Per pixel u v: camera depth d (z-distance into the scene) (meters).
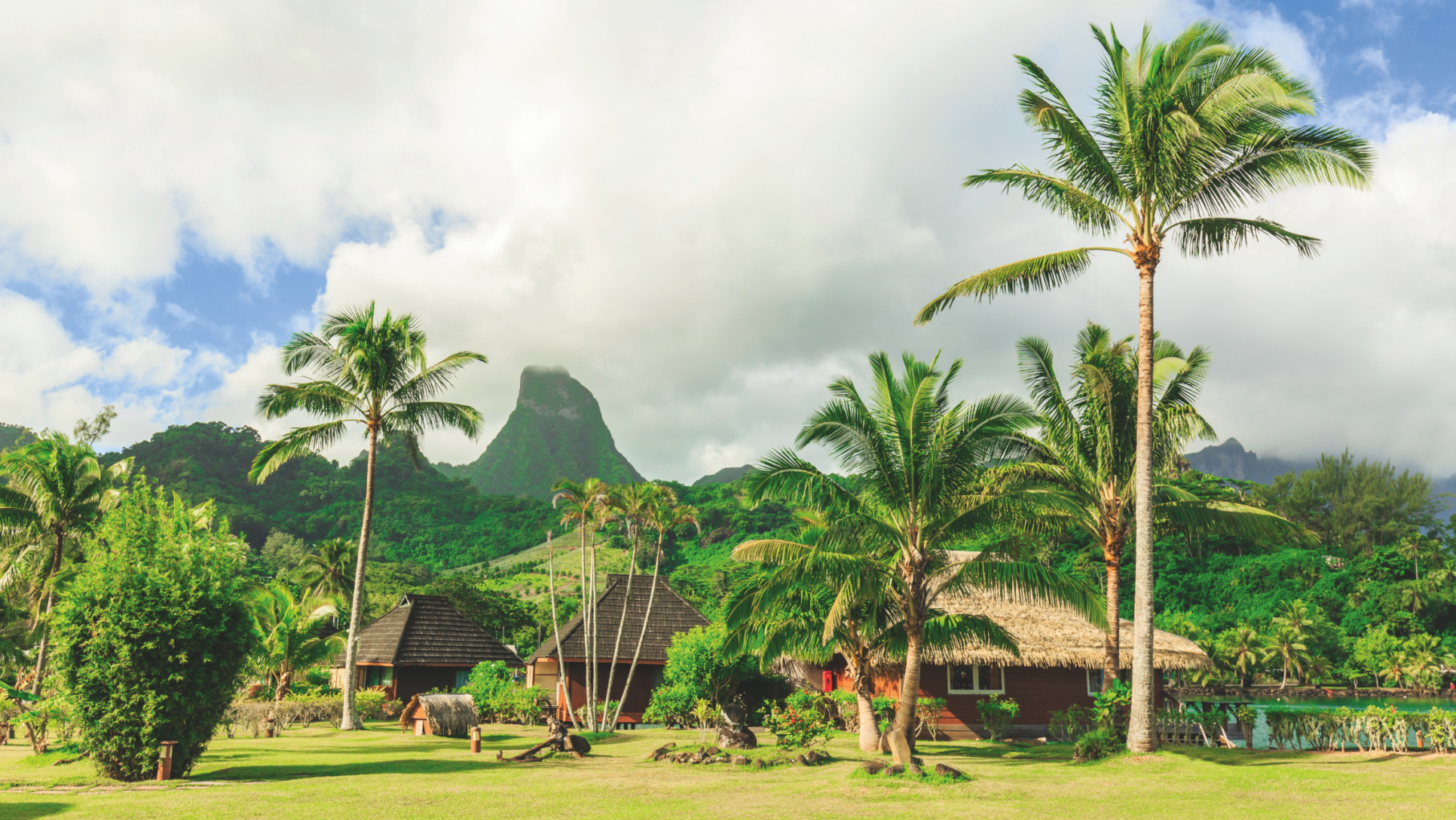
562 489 27.30
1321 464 156.88
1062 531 22.48
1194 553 118.00
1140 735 17.05
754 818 10.73
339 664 40.38
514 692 30.45
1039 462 22.34
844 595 16.59
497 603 83.12
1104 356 21.69
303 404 26.25
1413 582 98.00
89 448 33.12
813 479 17.70
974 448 17.34
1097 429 21.41
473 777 14.60
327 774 14.91
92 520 32.44
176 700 13.75
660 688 28.17
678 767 16.61
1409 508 149.00
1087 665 24.28
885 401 17.59
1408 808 11.09
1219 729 21.41
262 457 26.64
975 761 17.98
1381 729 17.53
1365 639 91.19
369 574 128.38
